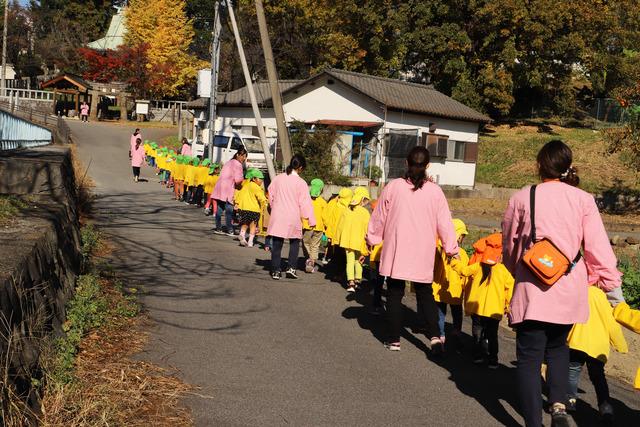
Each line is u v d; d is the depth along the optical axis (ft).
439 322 23.81
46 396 14.76
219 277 32.30
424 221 21.36
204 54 218.79
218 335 22.81
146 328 22.85
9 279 14.46
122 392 16.75
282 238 32.76
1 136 49.37
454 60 138.00
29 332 15.29
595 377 17.89
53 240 21.79
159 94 195.72
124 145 132.98
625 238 67.21
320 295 30.42
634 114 85.76
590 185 105.40
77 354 18.99
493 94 139.44
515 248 15.98
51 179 33.91
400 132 99.96
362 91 99.50
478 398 18.67
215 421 15.75
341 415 16.67
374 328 25.41
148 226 47.24
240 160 46.62
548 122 154.92
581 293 15.26
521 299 15.44
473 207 94.79
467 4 137.49
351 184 91.50
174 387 17.63
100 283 27.84
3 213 23.50
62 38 219.82
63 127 125.49
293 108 108.99
